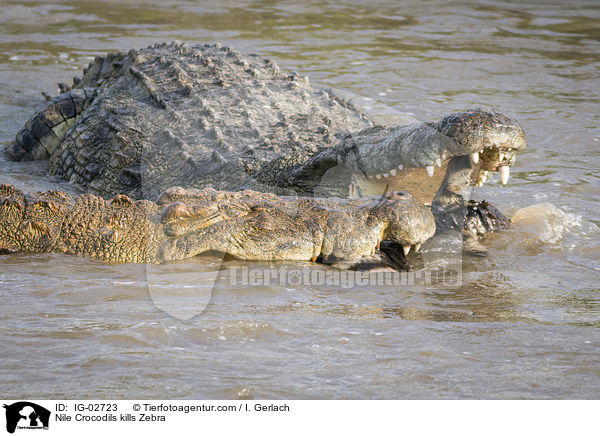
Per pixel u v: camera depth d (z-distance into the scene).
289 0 62.22
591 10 58.62
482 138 16.80
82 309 14.02
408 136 17.61
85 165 25.56
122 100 26.94
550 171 25.30
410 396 10.80
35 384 10.95
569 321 13.70
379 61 42.12
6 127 31.75
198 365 11.70
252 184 20.80
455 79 38.53
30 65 40.88
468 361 11.87
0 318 13.38
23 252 17.69
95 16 53.88
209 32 49.38
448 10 58.25
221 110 24.47
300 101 26.19
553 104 34.03
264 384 11.09
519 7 59.56
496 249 18.45
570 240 19.12
